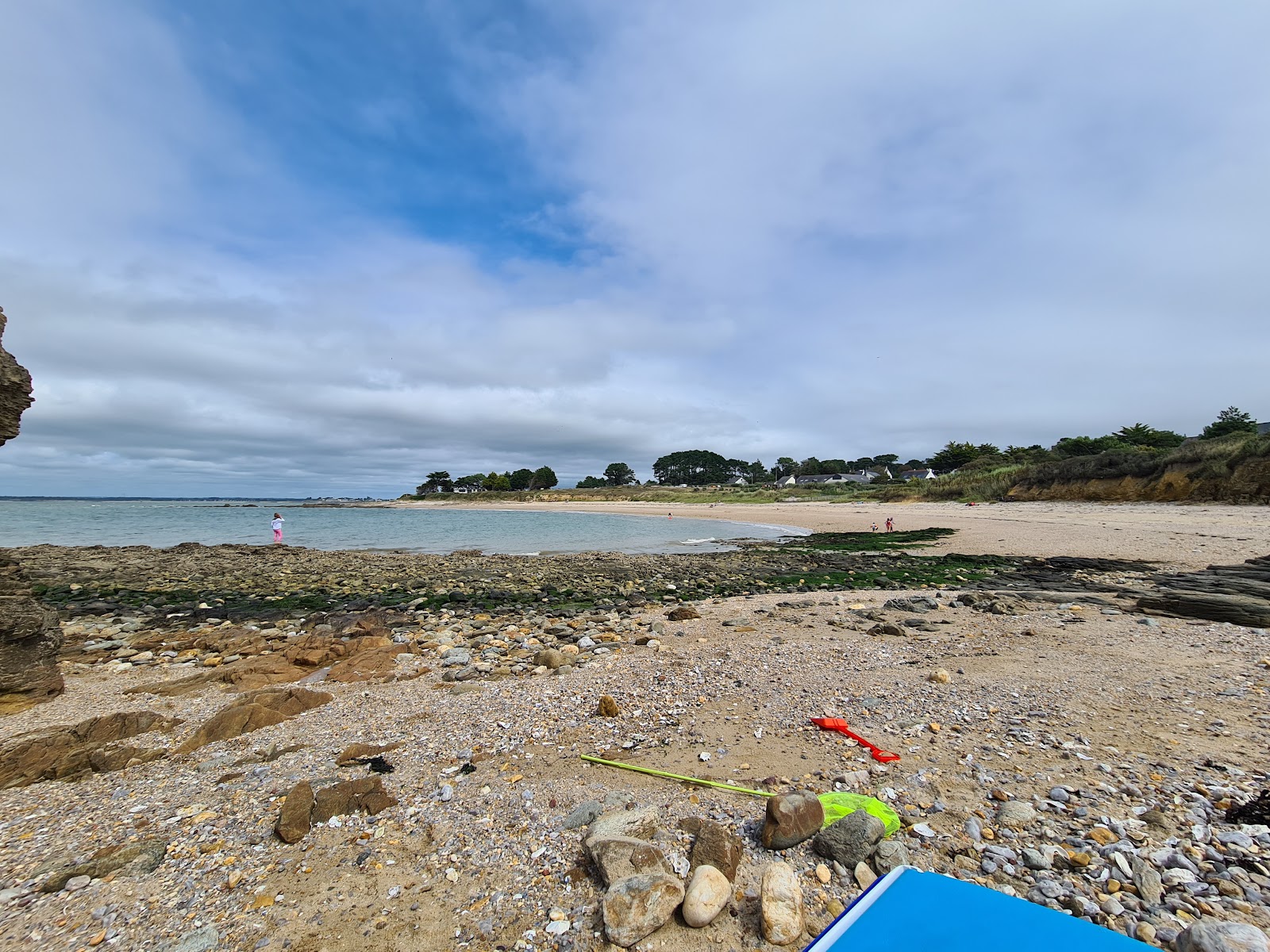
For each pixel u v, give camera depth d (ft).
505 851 14.62
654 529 182.39
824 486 342.85
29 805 17.80
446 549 124.77
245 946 11.85
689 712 23.97
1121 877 12.51
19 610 27.71
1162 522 104.99
